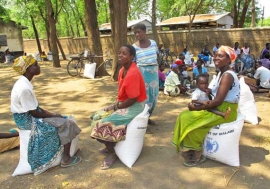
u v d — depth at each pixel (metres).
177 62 7.39
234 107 2.96
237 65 9.78
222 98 2.83
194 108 3.02
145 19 28.86
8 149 3.65
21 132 3.03
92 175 3.00
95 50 9.62
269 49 9.88
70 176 2.99
